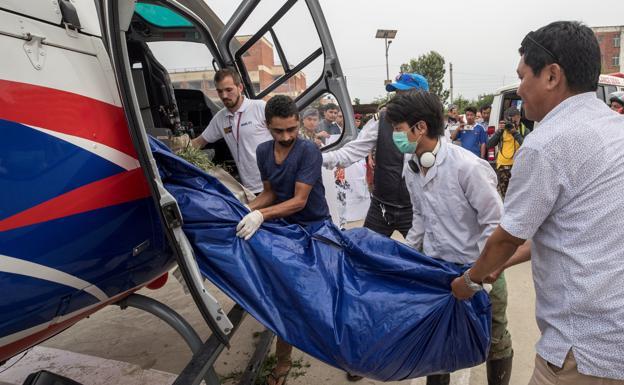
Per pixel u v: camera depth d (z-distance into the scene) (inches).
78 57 55.8
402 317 62.1
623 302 44.3
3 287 45.7
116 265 60.6
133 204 61.1
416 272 65.2
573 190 45.6
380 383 101.4
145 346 123.3
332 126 133.2
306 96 134.0
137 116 54.7
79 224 52.9
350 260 70.5
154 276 73.2
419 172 77.5
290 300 63.9
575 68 46.1
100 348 122.7
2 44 45.9
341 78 128.5
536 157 46.1
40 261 48.9
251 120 119.0
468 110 269.7
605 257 44.8
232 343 121.0
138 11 126.6
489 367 86.0
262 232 67.4
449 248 75.8
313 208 83.7
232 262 63.3
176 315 70.5
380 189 116.3
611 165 44.4
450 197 72.4
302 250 68.1
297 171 78.7
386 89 109.7
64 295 53.9
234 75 116.6
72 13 55.2
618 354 44.8
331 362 63.2
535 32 49.3
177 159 64.3
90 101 56.0
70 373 104.0
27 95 47.8
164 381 101.3
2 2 46.4
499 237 50.6
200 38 143.7
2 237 44.8
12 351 53.8
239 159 124.3
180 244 58.8
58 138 50.6
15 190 45.8
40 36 50.2
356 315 62.6
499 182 257.8
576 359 46.7
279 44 135.0
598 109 47.0
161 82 119.0
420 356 63.6
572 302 46.6
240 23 134.3
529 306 136.4
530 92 49.8
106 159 56.8
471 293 58.9
